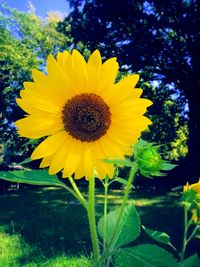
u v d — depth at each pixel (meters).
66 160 1.34
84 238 7.06
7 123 22.86
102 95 1.37
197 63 20.17
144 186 16.77
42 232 7.58
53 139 1.34
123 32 20.52
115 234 1.34
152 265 1.24
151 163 1.31
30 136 1.31
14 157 22.62
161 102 23.67
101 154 1.33
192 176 18.55
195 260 1.50
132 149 1.37
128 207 1.47
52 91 1.34
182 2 19.70
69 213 9.77
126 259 1.30
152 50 19.98
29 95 1.32
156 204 11.67
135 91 1.35
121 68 20.36
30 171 1.38
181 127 25.53
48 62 1.35
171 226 8.03
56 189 16.39
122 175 13.73
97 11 19.73
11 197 13.67
